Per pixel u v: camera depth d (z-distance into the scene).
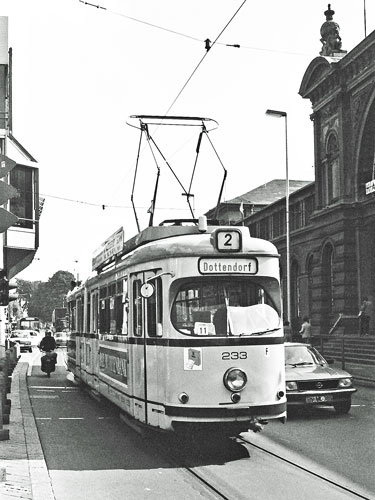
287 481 8.07
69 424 13.09
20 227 31.77
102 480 8.22
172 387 9.45
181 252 9.70
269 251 9.94
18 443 10.30
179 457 9.58
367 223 35.25
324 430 11.95
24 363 34.38
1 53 25.91
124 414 12.09
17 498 6.76
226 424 9.32
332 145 38.75
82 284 19.00
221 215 60.66
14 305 104.69
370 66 34.34
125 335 11.60
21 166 31.89
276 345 9.70
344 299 36.00
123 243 12.51
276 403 9.55
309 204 44.34
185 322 9.59
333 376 13.82
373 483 7.95
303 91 41.12
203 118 13.60
